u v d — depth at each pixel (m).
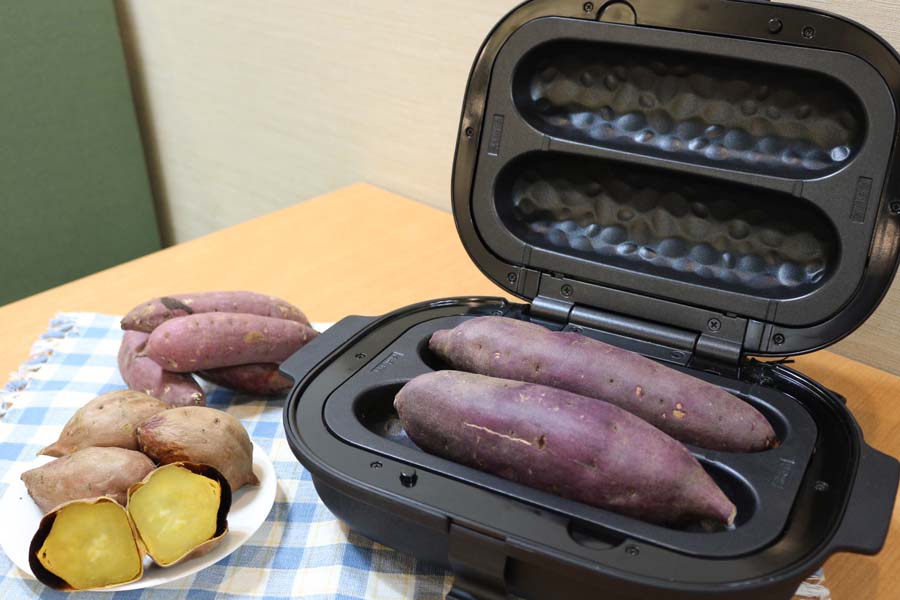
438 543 0.56
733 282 0.69
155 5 1.39
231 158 1.44
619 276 0.70
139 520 0.58
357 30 1.13
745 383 0.64
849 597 0.60
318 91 1.23
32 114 1.35
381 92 1.16
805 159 0.64
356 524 0.59
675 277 0.69
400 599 0.59
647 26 0.65
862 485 0.52
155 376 0.76
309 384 0.64
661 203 0.71
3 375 0.83
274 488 0.67
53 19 1.32
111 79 1.43
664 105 0.69
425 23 1.06
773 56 0.61
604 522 0.51
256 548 0.64
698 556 0.48
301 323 0.84
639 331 0.69
